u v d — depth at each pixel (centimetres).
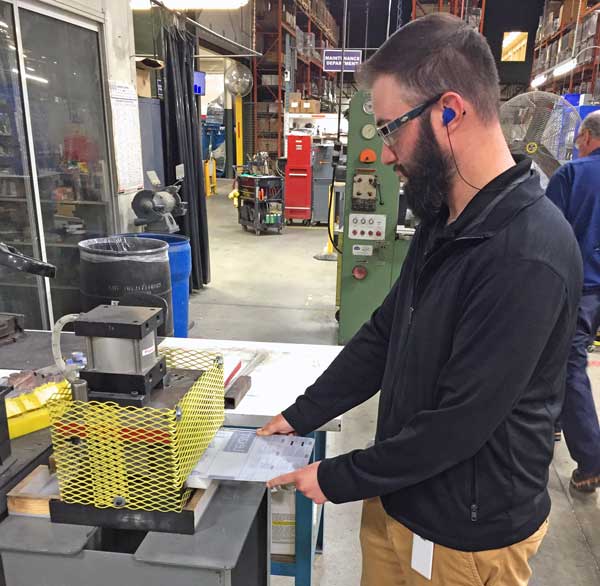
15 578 89
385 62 80
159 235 330
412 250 96
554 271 72
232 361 150
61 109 315
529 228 74
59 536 87
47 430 112
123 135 359
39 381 121
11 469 97
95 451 85
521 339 72
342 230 368
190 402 91
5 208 291
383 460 82
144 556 83
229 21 936
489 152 79
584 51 626
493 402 74
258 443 104
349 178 318
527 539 88
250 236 719
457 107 77
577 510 208
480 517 84
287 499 142
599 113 218
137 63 389
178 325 334
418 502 88
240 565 109
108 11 337
